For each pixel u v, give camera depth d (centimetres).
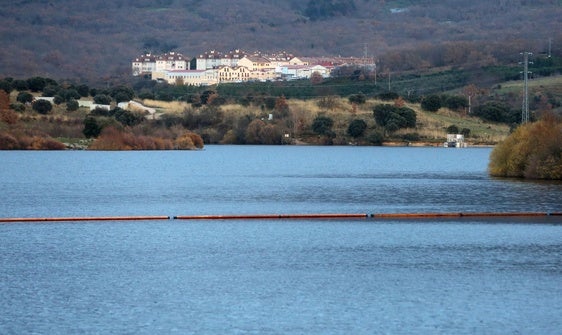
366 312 19325
